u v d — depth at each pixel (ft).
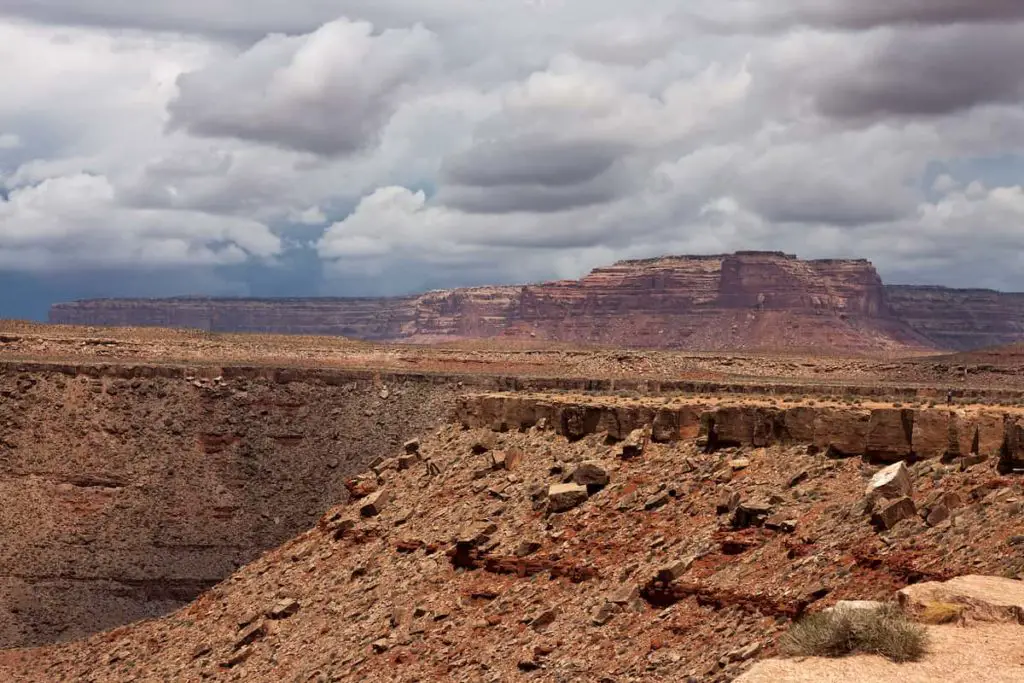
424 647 223.71
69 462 401.70
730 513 205.87
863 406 221.05
